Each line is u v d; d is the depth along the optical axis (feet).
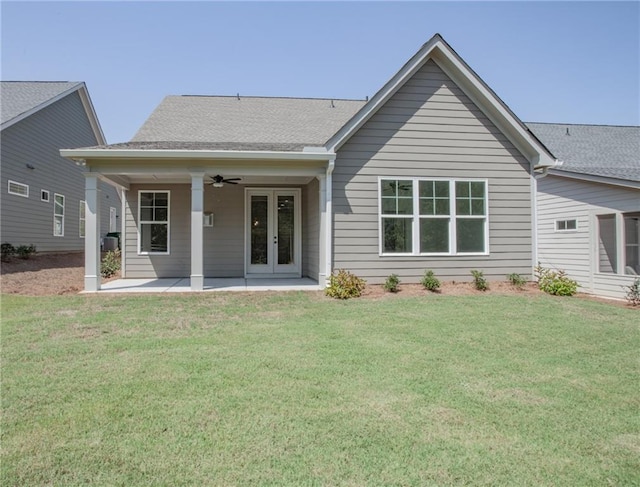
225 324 19.71
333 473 7.68
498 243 33.19
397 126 32.09
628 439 9.13
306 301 25.86
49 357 14.46
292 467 7.86
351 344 16.35
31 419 9.71
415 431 9.34
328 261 30.83
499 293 29.25
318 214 34.63
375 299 26.73
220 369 13.26
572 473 7.80
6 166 46.91
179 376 12.60
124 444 8.63
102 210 74.18
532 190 33.58
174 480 7.41
